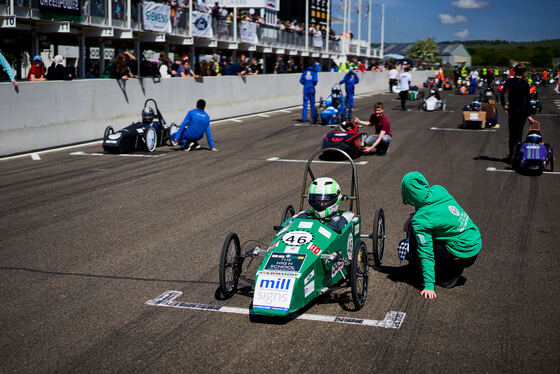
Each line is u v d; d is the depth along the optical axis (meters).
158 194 10.52
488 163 13.67
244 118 23.59
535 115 25.97
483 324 5.29
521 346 4.86
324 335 5.09
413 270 6.50
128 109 18.00
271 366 4.55
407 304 5.77
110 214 9.19
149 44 26.62
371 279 6.53
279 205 9.68
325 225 6.15
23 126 14.49
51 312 5.62
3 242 7.81
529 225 8.49
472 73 41.16
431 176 12.13
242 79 24.39
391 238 7.96
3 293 6.10
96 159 14.02
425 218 5.87
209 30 26.77
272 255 5.56
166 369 4.53
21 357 4.74
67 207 9.60
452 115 25.84
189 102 20.86
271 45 33.81
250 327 5.27
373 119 14.91
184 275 6.61
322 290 5.64
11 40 20.38
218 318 5.47
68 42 23.03
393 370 4.47
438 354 4.73
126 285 6.31
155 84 19.03
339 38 47.28
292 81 29.33
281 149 15.87
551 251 7.35
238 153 15.15
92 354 4.78
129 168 12.95
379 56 61.59
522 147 12.37
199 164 13.52
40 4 18.09
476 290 6.12
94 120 16.73
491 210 9.34
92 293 6.09
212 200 10.07
